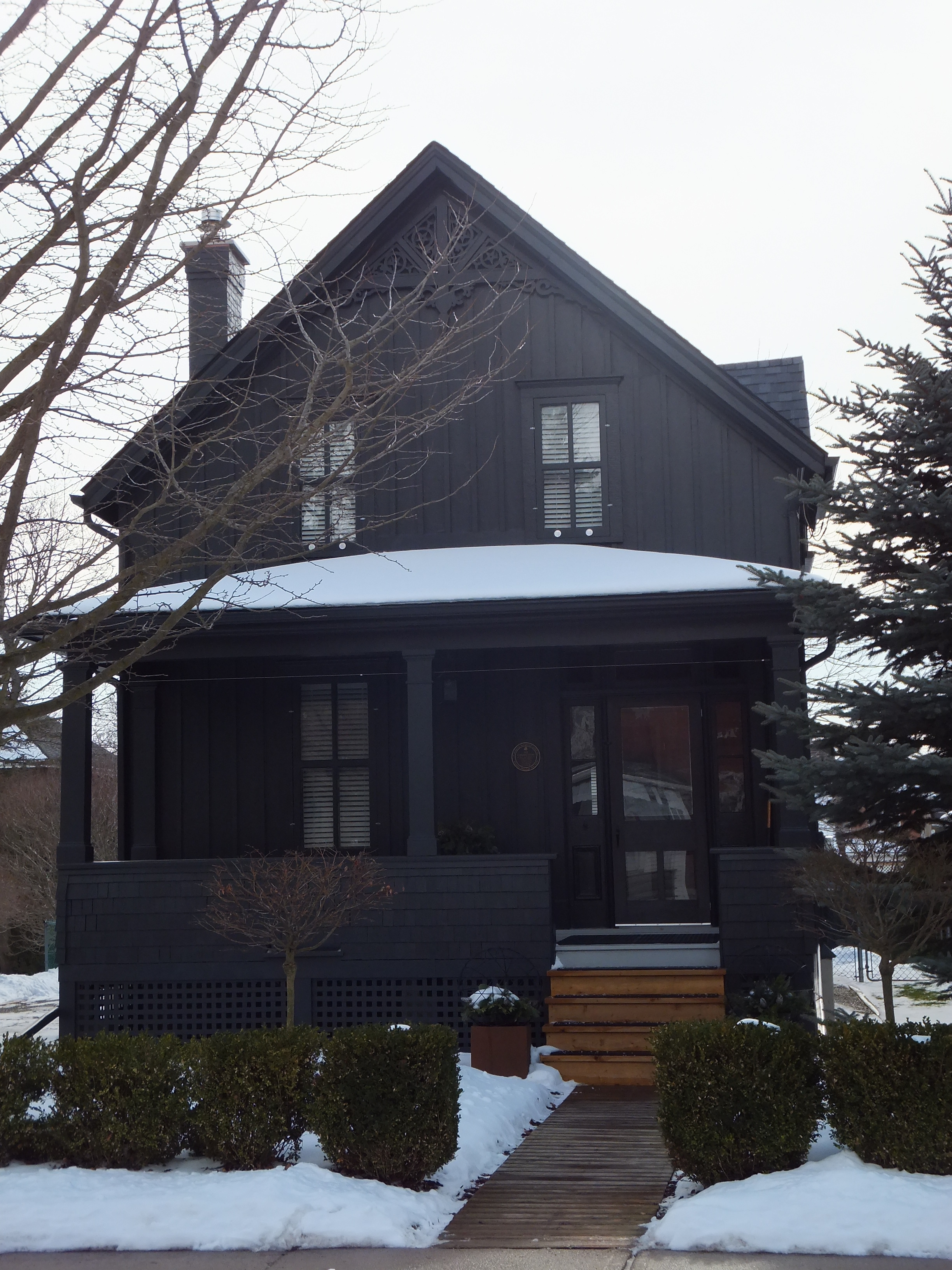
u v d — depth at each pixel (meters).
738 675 13.94
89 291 7.41
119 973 12.41
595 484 14.29
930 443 9.26
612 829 13.89
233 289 14.75
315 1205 6.81
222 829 14.39
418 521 14.39
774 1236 6.27
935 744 9.54
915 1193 6.46
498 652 14.23
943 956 8.85
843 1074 7.05
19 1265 6.40
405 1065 7.45
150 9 7.43
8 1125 7.85
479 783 14.05
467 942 12.12
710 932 12.78
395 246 14.57
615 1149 8.59
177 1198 6.96
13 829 28.34
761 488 13.95
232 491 8.41
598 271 14.11
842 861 9.19
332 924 11.16
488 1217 7.05
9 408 7.50
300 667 14.55
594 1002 11.66
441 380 13.87
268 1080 7.55
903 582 9.41
